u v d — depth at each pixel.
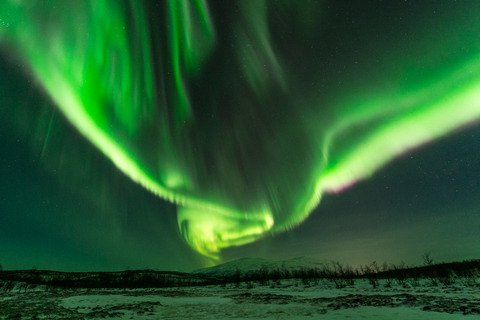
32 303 12.99
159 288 27.77
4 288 22.66
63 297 16.80
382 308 9.31
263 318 8.32
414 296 12.05
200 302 13.55
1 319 8.42
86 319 8.41
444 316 7.36
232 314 9.30
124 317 8.83
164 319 8.41
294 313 9.17
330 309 9.71
